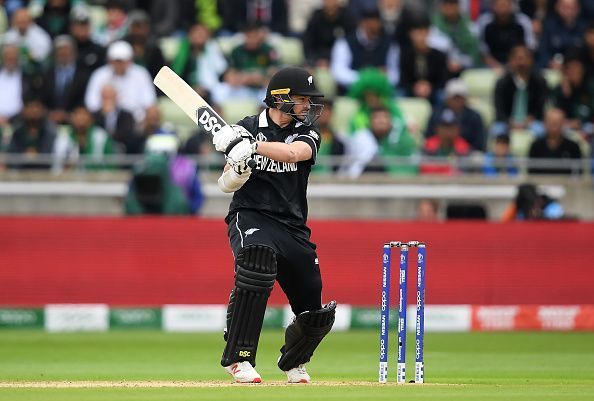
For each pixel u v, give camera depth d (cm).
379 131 6081
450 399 2495
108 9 6712
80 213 5956
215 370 3797
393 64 6719
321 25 6731
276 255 2847
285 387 2759
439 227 5869
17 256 5750
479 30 7456
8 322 5700
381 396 2533
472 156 6172
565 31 7088
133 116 6084
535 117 6531
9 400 2473
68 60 6372
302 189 2906
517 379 3384
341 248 5819
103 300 5747
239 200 2898
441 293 5850
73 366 3950
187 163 5825
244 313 2856
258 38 6538
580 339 5266
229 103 6325
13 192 5922
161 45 6856
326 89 6669
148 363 4091
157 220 5766
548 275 5916
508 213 5984
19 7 7206
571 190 6106
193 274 5762
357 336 5384
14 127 6172
